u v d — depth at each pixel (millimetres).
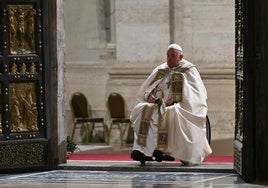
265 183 31109
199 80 34781
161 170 33938
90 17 48969
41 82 34219
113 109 47469
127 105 48000
